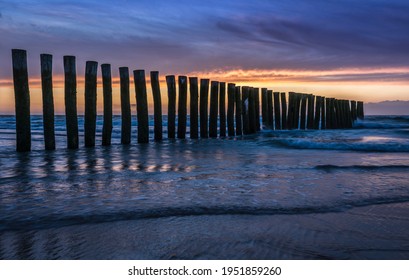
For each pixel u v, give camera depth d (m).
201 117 12.40
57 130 17.84
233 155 7.66
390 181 4.77
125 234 2.79
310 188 4.34
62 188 4.29
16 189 4.24
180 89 11.75
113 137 13.24
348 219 3.19
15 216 3.20
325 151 8.46
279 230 2.90
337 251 2.55
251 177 5.02
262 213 3.32
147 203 3.62
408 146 8.77
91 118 9.16
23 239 2.70
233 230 2.89
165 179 4.86
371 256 2.48
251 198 3.84
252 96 14.80
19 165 6.14
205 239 2.71
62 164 6.27
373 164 6.28
